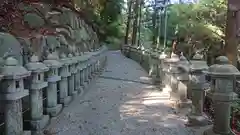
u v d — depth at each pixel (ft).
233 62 22.59
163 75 20.94
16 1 18.48
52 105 13.55
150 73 30.12
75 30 26.23
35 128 10.89
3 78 8.24
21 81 9.02
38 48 17.89
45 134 10.79
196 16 39.29
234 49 22.76
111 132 11.12
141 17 62.44
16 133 8.87
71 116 13.52
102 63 39.73
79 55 20.77
